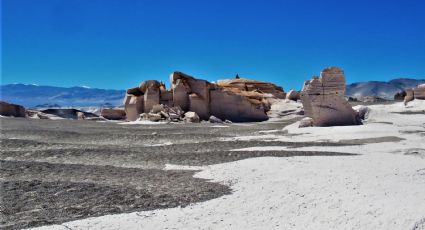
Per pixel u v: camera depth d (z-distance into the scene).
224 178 11.23
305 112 29.92
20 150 17.41
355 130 23.95
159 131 27.70
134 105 43.16
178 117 40.59
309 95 28.45
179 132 26.97
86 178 11.59
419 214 7.47
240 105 44.97
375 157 14.30
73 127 31.27
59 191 9.95
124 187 10.36
